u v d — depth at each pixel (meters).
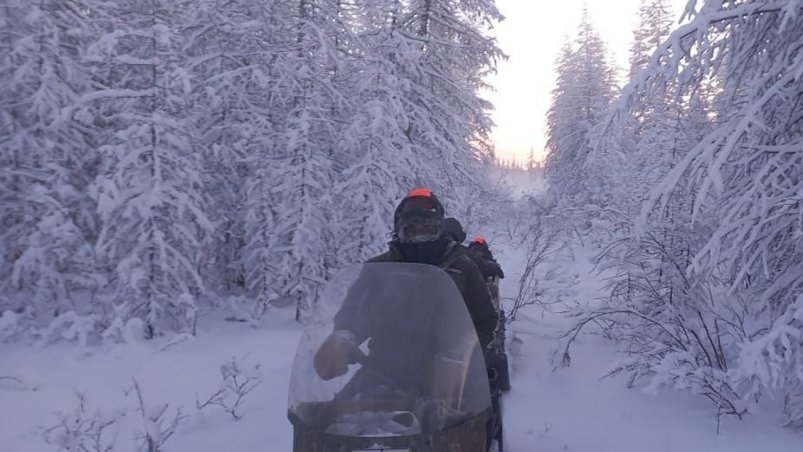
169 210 8.45
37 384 6.25
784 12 5.35
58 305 8.82
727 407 5.65
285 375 6.71
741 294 6.20
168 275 8.65
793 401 5.35
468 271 3.12
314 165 9.88
